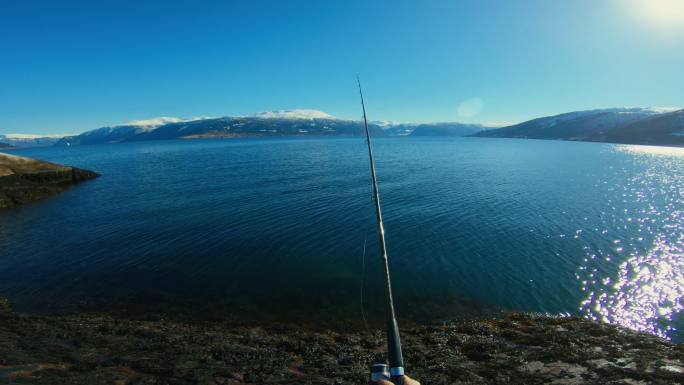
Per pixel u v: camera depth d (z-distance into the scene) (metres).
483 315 15.98
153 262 21.97
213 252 23.52
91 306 16.69
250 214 32.84
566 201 37.88
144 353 10.43
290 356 10.54
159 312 16.08
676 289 18.28
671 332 14.84
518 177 55.69
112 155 134.25
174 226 29.45
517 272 20.25
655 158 88.31
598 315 16.12
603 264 21.25
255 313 16.06
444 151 119.50
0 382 8.15
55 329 12.66
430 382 8.68
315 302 17.16
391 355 3.43
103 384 8.41
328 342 11.98
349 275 20.08
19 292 18.14
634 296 17.66
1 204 40.38
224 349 10.76
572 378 8.45
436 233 26.86
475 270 20.52
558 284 18.86
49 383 8.29
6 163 50.91
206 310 16.33
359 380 8.92
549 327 12.47
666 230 27.58
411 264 21.36
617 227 28.42
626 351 9.92
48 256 23.27
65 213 35.97
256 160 89.50
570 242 24.94
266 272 20.47
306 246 24.41
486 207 34.97
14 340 11.20
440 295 17.84
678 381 8.03
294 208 34.88
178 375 9.01
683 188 45.69
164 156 115.38
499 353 10.34
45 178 51.50
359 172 62.50
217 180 55.12
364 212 33.09
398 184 48.66
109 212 35.50
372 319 15.62
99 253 23.66
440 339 11.89
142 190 47.94
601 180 52.59
